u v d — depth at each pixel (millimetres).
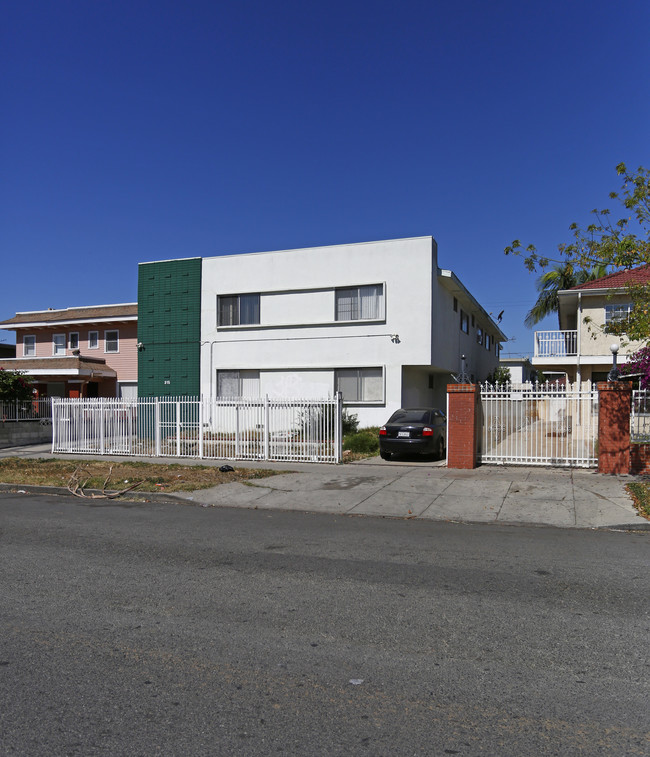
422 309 20875
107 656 4156
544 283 35312
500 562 6578
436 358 21750
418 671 3926
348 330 21766
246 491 11703
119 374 31609
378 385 21484
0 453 18906
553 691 3664
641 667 3980
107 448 17922
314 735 3188
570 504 9758
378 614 4938
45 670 3951
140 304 24781
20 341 34094
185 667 3988
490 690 3674
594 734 3199
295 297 22531
